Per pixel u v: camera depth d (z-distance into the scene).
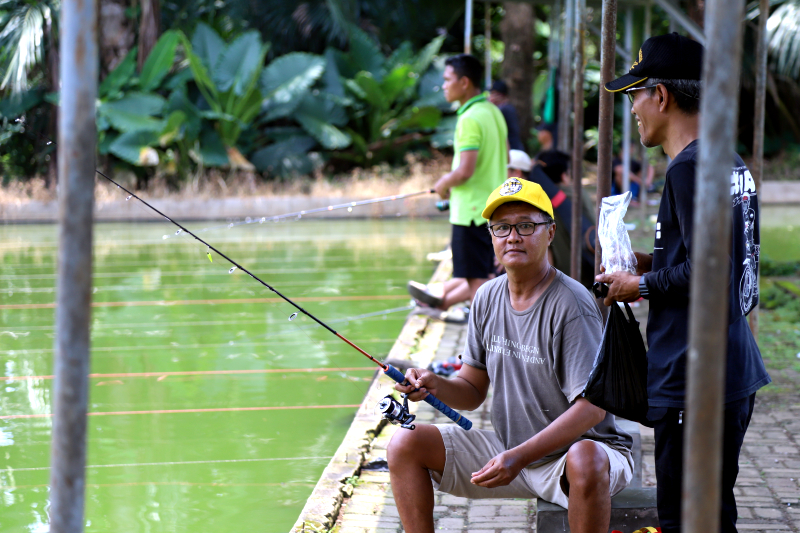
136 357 9.45
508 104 11.38
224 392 8.15
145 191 24.55
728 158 1.99
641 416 3.82
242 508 5.58
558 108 13.98
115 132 25.19
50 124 23.31
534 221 4.11
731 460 3.58
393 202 23.97
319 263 15.94
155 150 25.12
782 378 7.93
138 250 18.09
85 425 2.13
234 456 6.52
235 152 25.94
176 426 7.19
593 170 27.94
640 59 3.70
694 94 3.57
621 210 3.80
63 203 2.07
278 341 10.12
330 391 8.19
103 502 5.66
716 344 2.02
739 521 5.07
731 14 1.95
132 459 6.45
